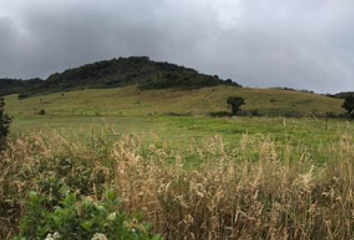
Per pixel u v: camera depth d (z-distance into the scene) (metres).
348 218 5.07
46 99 130.38
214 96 105.81
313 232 5.12
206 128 17.58
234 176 5.67
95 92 136.62
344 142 6.30
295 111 73.12
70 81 192.62
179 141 9.02
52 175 6.12
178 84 134.12
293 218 5.07
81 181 6.32
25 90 182.50
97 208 3.68
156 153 6.63
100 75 195.50
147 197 5.29
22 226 3.87
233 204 5.30
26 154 7.18
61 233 3.53
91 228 3.49
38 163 6.82
